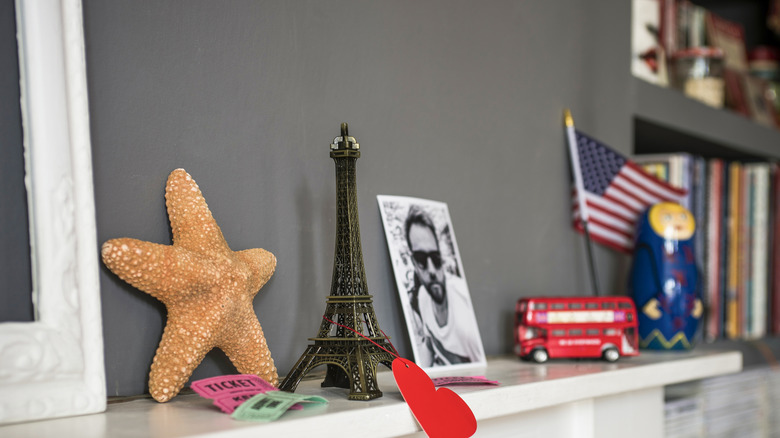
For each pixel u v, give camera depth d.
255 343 0.81
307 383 0.91
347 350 0.78
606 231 1.48
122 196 0.78
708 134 1.83
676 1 1.87
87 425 0.63
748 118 2.03
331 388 0.86
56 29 0.70
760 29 2.48
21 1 0.69
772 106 2.34
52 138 0.69
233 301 0.77
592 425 1.12
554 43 1.40
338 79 1.01
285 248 0.94
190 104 0.84
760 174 2.09
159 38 0.82
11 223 0.68
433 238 1.11
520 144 1.32
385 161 1.07
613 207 1.47
